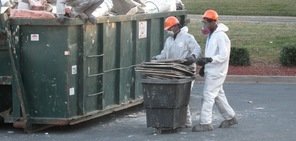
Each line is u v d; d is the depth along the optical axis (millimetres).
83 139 10945
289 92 16516
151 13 13586
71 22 10992
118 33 12453
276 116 13117
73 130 11734
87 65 11508
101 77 11930
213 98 11484
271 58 20438
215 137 11031
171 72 11047
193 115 13430
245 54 19578
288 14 31938
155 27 13922
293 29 25078
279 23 27672
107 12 12359
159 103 11125
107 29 12023
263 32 24141
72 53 11195
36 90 11266
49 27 11086
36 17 11070
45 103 11266
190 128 11789
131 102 13094
